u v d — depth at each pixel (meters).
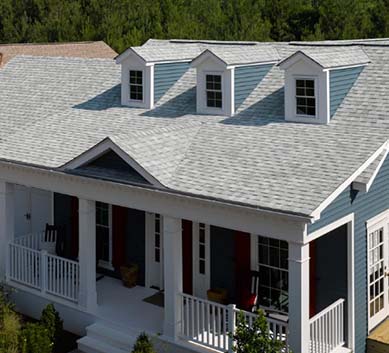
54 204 20.30
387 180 14.84
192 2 55.59
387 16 53.75
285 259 15.42
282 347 12.30
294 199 12.61
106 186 15.40
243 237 15.87
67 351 15.53
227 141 15.72
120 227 18.42
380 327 15.10
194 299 14.36
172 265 14.49
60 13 52.69
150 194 14.62
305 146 14.59
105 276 18.88
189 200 13.90
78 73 22.33
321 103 15.48
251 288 15.91
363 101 15.68
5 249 18.02
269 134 15.60
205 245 16.67
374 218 14.51
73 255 19.94
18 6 53.56
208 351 14.04
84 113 19.70
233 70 17.17
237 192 13.38
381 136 14.22
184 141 16.05
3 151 17.88
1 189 17.88
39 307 17.36
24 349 14.41
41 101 21.31
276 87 17.50
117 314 16.17
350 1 56.22
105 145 15.16
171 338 14.63
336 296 14.32
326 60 15.55
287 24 59.06
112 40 48.31
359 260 14.20
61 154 16.97
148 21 51.41
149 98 19.03
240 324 12.35
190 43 21.41
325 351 13.51
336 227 13.30
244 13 53.88
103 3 51.91
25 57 24.45
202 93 17.78
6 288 17.98
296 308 12.68
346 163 13.48
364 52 17.20
